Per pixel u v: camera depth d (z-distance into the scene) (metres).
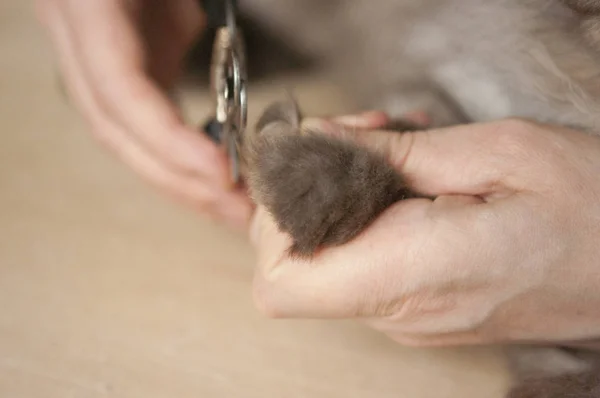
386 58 0.53
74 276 0.46
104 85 0.49
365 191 0.38
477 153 0.40
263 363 0.43
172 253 0.48
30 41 0.63
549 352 0.43
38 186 0.51
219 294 0.46
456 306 0.39
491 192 0.40
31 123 0.55
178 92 0.56
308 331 0.44
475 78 0.49
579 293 0.39
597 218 0.39
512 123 0.40
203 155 0.47
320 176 0.38
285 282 0.40
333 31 0.56
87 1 0.50
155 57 0.54
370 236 0.39
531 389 0.41
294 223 0.38
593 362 0.42
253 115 0.51
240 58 0.43
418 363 0.43
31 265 0.47
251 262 0.47
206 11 0.48
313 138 0.39
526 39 0.47
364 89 0.55
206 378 0.43
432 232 0.39
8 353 0.43
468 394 0.42
